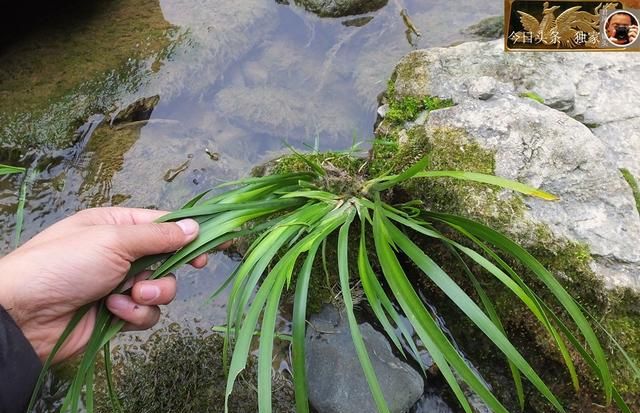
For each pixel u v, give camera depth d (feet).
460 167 1.35
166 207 1.70
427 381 1.32
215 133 1.91
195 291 1.52
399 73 1.68
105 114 1.92
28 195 1.74
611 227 1.23
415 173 1.13
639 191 1.34
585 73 1.56
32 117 1.87
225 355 1.03
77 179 1.77
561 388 1.23
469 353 1.35
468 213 1.29
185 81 2.00
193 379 1.34
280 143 1.87
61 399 1.34
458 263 1.33
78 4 2.26
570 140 1.34
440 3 2.16
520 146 1.35
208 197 1.72
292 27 2.20
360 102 1.88
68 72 2.02
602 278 1.18
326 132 1.83
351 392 1.26
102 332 1.12
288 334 1.40
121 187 1.74
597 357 0.95
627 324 1.18
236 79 2.07
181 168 1.79
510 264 1.25
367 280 1.09
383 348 1.33
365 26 2.12
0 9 2.19
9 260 1.05
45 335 1.16
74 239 1.06
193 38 2.10
